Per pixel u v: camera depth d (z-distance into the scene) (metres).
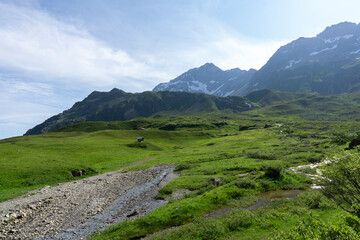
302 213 21.02
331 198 15.20
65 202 31.77
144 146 108.50
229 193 29.22
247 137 138.88
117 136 142.25
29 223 24.89
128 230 21.33
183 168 54.31
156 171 53.38
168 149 116.31
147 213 26.42
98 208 29.28
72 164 54.03
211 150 90.62
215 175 42.41
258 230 18.58
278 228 17.97
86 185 41.38
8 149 63.44
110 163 66.94
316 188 31.52
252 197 28.62
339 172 13.21
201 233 19.06
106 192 36.97
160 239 18.72
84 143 100.00
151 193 35.69
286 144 95.44
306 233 12.16
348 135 90.62
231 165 50.94
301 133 148.50
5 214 25.66
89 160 68.31
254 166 46.44
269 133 157.88
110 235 20.84
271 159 57.94
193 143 141.25
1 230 22.75
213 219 21.69
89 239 20.61
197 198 28.16
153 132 159.88
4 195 33.53
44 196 33.56
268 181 34.34
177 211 24.30
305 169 42.62
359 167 12.11
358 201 12.93
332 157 14.02
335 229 11.68
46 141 110.25
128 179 46.19
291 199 26.58
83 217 26.45
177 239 18.58
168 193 34.28
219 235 18.62
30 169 45.84
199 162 62.50
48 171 46.88
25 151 62.97
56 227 23.83
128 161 70.44
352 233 10.83
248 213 22.09
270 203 25.89
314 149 71.31
